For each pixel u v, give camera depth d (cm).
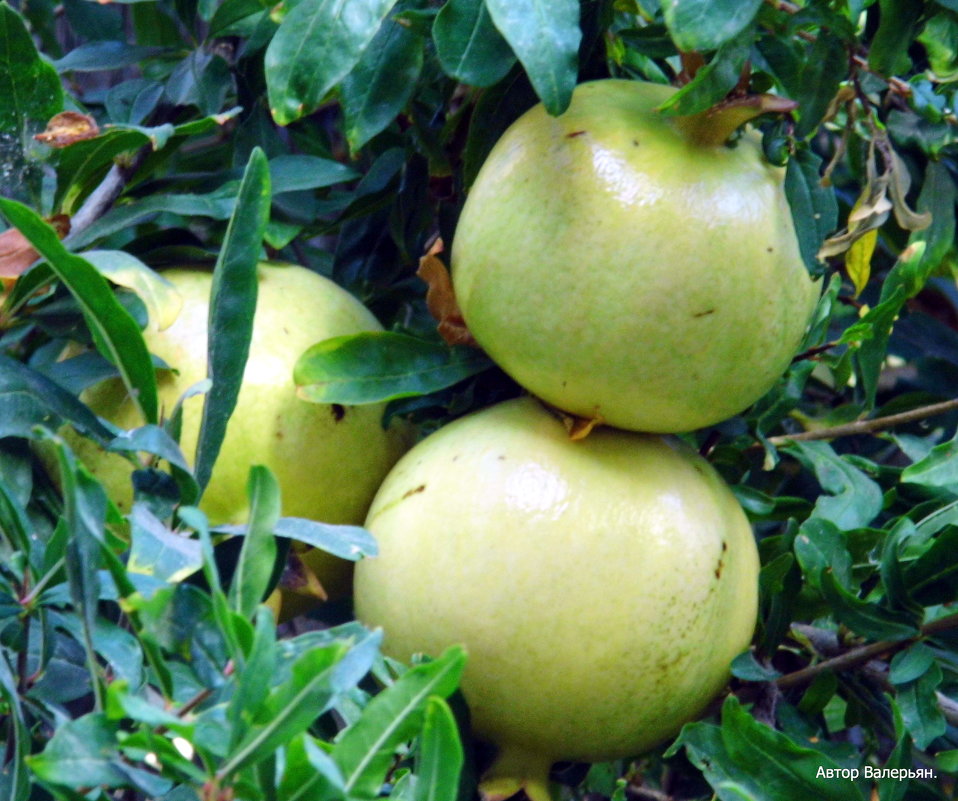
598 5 56
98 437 52
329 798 43
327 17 52
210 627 45
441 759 43
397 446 56
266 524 46
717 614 52
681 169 51
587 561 51
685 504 52
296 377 53
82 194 55
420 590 51
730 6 50
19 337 56
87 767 43
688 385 51
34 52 53
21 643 49
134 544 47
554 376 52
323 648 43
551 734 52
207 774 43
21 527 49
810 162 53
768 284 51
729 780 52
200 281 55
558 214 51
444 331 55
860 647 56
